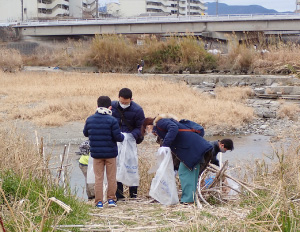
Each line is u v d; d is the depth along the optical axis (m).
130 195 6.99
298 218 4.32
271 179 6.17
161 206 5.95
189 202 6.01
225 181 6.54
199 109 18.47
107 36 39.62
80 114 17.81
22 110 18.05
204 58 36.03
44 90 23.62
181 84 26.22
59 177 6.10
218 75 30.86
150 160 8.16
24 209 4.70
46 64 46.28
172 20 56.31
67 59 41.00
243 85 28.28
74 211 5.12
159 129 6.17
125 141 6.65
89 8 115.25
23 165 5.96
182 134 6.00
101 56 38.62
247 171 8.06
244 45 35.06
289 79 27.16
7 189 5.11
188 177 6.02
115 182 6.24
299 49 32.56
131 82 26.23
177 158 6.21
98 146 6.06
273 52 33.66
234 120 17.50
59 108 18.66
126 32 59.31
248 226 4.31
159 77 29.52
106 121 6.08
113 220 5.04
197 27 54.69
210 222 4.61
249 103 22.20
